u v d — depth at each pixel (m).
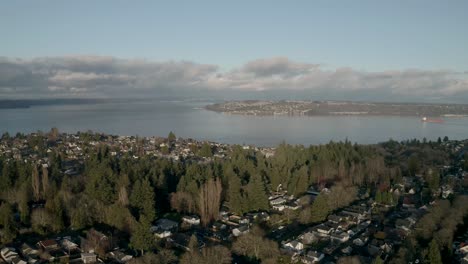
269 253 104.62
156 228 122.94
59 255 105.19
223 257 99.12
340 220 132.88
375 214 143.00
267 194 160.38
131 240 108.31
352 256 106.31
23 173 159.12
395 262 95.94
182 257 100.44
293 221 134.88
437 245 98.75
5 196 145.75
